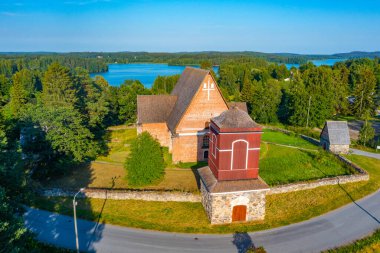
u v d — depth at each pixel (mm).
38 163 41500
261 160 47031
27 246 25250
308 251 26047
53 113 41844
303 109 73688
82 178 41406
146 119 49719
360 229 29234
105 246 26484
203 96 43812
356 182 39344
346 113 88688
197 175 41406
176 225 29797
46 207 32562
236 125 28094
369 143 59688
